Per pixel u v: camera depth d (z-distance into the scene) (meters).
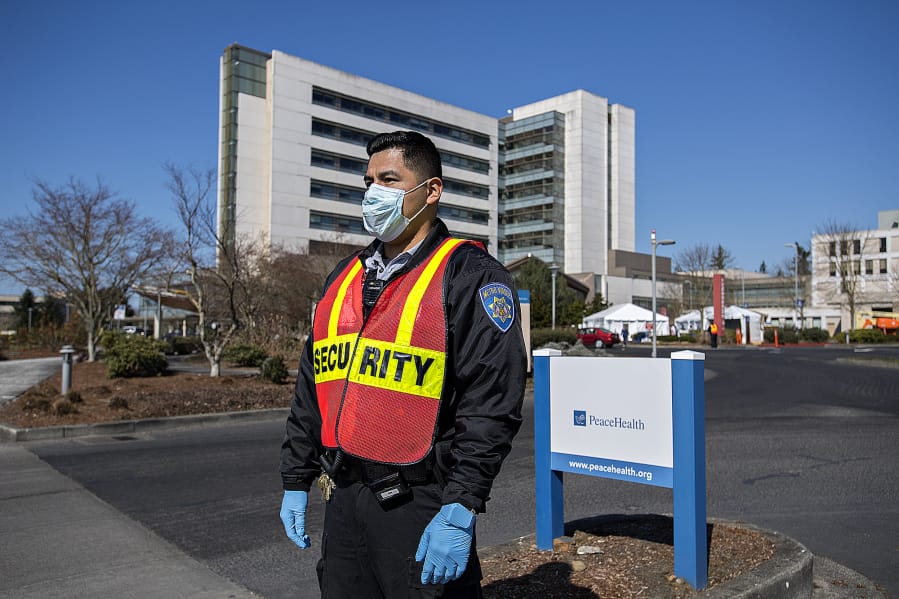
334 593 2.09
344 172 68.31
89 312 23.89
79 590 4.13
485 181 82.56
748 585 3.32
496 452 1.85
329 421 2.05
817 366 24.27
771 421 11.23
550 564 3.72
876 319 59.06
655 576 3.49
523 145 84.69
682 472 3.45
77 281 24.20
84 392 13.10
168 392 12.89
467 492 1.81
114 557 4.71
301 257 33.75
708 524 4.43
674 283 74.25
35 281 23.30
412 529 1.94
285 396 13.12
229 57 63.47
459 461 1.85
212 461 8.06
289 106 64.44
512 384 1.90
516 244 84.31
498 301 1.96
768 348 42.66
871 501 6.11
